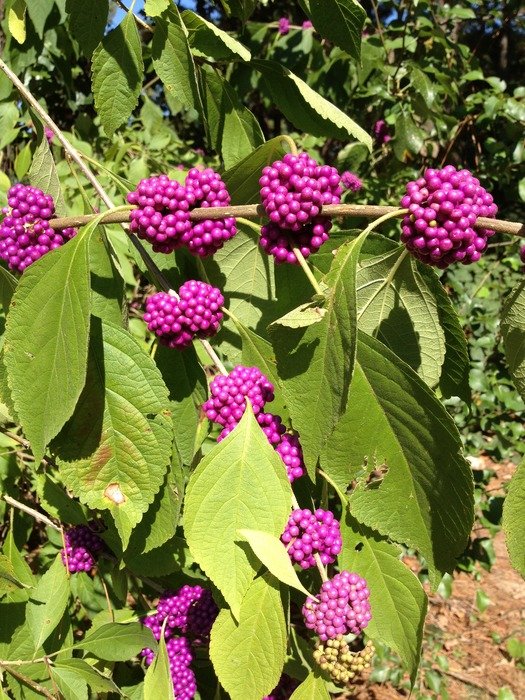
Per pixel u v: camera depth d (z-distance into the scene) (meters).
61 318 0.30
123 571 0.43
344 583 0.31
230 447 0.31
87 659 0.43
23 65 0.63
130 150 0.90
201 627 0.42
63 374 0.29
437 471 0.31
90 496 0.33
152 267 0.36
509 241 1.09
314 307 0.30
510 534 0.31
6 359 0.30
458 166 1.11
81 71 0.96
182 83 0.38
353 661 0.30
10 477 0.48
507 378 1.01
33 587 0.42
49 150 0.40
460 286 1.06
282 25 0.96
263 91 0.91
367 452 0.33
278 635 0.31
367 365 0.32
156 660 0.36
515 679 0.95
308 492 0.38
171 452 0.33
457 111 1.04
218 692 0.45
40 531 0.66
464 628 1.04
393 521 0.33
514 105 0.99
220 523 0.31
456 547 0.32
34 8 0.52
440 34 0.99
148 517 0.36
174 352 0.39
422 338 0.37
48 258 0.30
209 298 0.34
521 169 1.06
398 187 1.03
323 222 0.30
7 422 0.50
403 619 0.33
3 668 0.37
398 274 0.35
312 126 0.42
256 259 0.39
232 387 0.33
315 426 0.31
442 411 0.30
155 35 0.36
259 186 0.38
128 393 0.33
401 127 0.97
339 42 0.39
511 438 1.00
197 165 1.04
